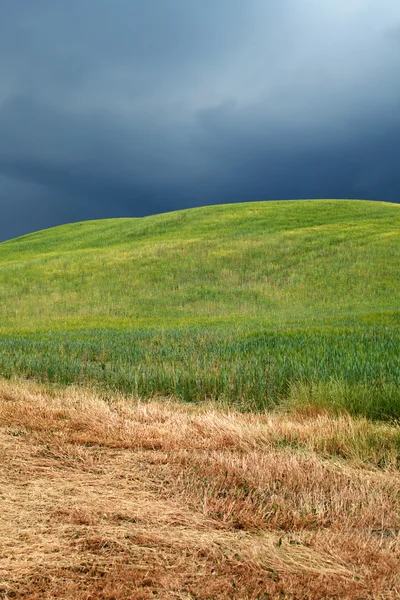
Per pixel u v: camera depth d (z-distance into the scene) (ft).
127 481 12.76
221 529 10.22
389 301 97.71
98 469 13.57
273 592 7.95
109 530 9.78
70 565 8.50
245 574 8.39
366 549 9.30
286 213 183.62
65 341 48.06
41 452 14.90
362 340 38.04
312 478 12.67
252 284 114.42
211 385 25.88
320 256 129.49
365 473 13.37
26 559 8.61
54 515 10.48
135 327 73.56
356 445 15.07
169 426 17.92
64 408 20.84
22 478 12.76
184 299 106.52
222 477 12.78
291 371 26.61
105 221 265.54
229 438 16.25
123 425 18.06
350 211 186.19
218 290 111.34
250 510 10.99
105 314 97.71
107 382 28.45
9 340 49.85
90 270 130.82
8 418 18.72
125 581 8.11
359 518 10.64
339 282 111.86
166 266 129.39
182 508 11.09
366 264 120.88
